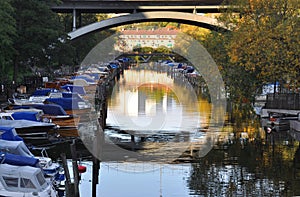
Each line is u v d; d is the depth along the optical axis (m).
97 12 83.06
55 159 28.25
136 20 74.94
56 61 59.25
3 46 46.91
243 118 42.12
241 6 40.16
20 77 59.22
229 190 23.39
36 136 33.53
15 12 52.81
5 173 20.72
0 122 33.38
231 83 41.66
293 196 22.59
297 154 29.94
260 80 40.50
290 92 43.72
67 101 40.44
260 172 26.08
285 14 37.56
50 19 56.88
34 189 20.66
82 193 23.02
